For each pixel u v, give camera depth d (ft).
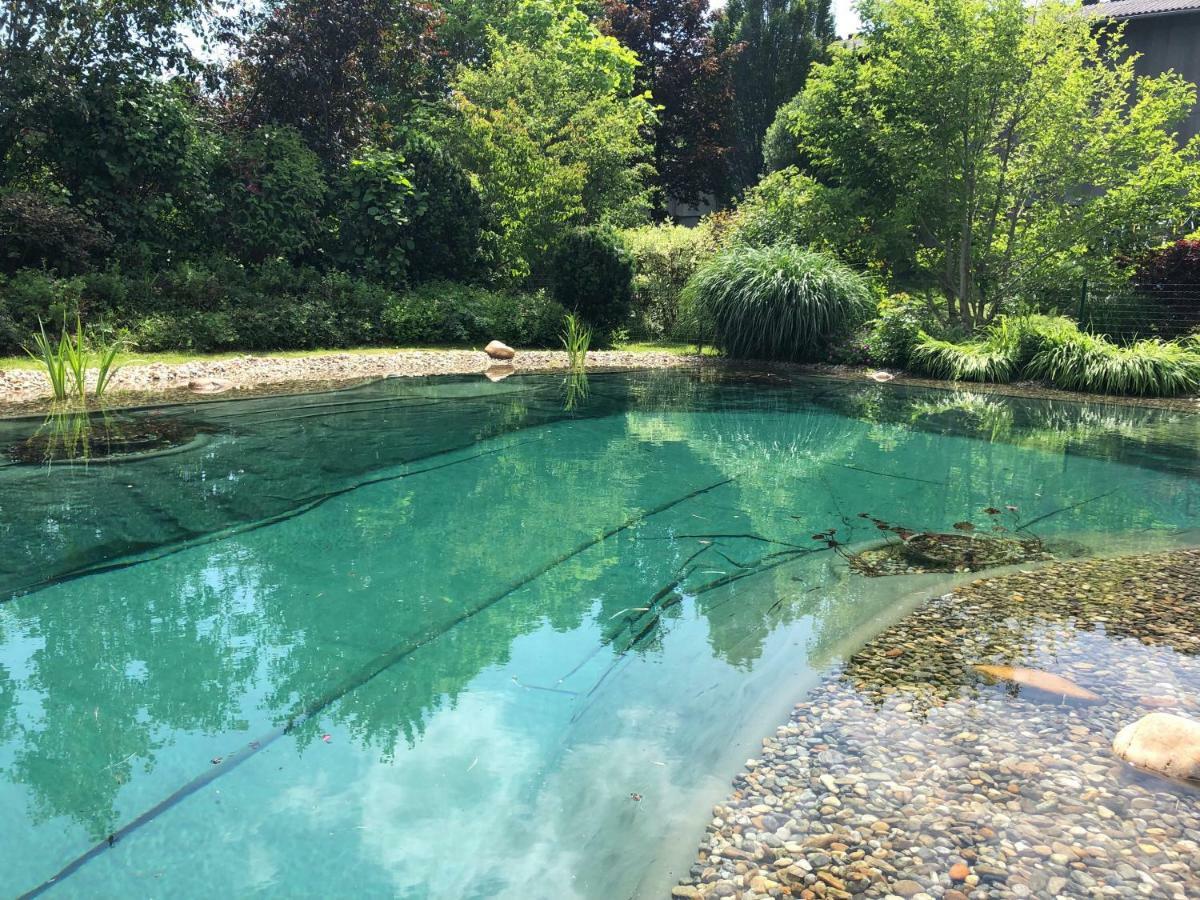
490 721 6.89
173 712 6.94
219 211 36.55
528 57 48.70
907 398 27.25
